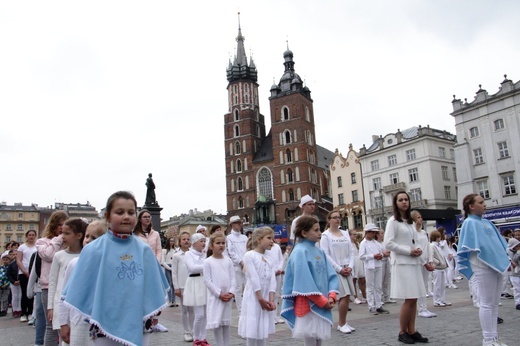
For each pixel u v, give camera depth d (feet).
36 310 24.32
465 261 21.36
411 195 170.81
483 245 20.49
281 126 270.46
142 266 12.15
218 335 21.93
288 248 48.14
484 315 20.39
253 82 304.71
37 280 24.47
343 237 28.50
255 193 277.03
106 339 11.38
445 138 174.81
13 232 328.49
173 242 47.80
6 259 45.01
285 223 257.34
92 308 11.21
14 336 30.17
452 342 22.25
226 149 293.23
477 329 25.27
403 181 174.70
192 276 25.16
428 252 32.86
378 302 34.88
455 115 140.67
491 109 131.44
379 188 183.32
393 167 178.91
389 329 26.76
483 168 132.57
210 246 22.85
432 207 163.63
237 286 35.32
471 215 21.97
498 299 20.68
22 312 38.24
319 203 268.00
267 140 293.02
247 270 19.83
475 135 135.54
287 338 25.82
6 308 44.32
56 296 18.34
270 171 274.16
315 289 16.55
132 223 12.29
